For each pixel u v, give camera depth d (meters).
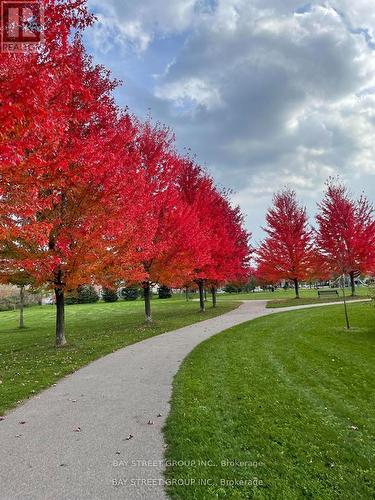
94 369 9.28
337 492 4.11
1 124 5.12
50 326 23.98
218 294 62.03
